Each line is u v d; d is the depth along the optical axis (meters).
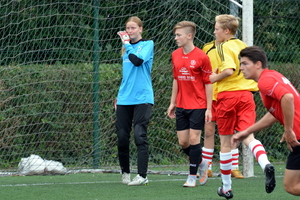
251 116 19.44
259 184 21.80
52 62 29.00
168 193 18.78
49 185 21.41
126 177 21.95
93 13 30.11
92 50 29.56
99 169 28.11
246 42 24.75
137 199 17.25
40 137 28.81
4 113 27.95
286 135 13.35
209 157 24.31
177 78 20.34
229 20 21.09
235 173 24.39
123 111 21.09
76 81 29.08
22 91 28.34
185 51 20.08
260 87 13.67
